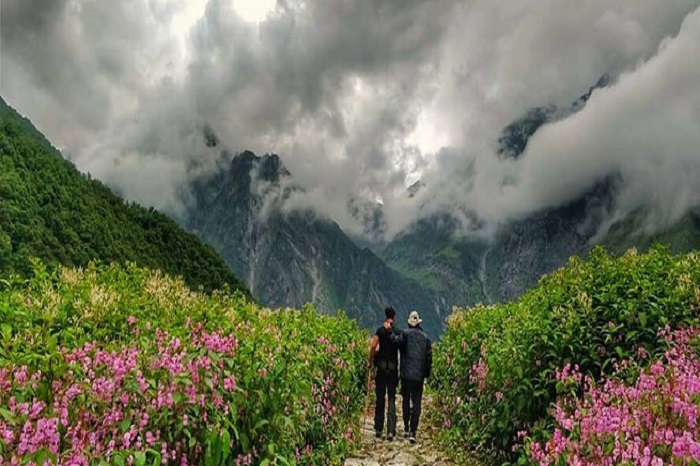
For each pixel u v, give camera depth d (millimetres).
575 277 11414
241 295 12312
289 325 11781
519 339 9633
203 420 5750
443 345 20141
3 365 5043
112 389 5133
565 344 8617
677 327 8664
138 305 8984
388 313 13539
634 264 10867
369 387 14961
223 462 5727
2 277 8477
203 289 11703
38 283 9016
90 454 4402
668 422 5309
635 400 5895
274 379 6953
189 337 6945
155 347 6438
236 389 6258
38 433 4094
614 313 9133
